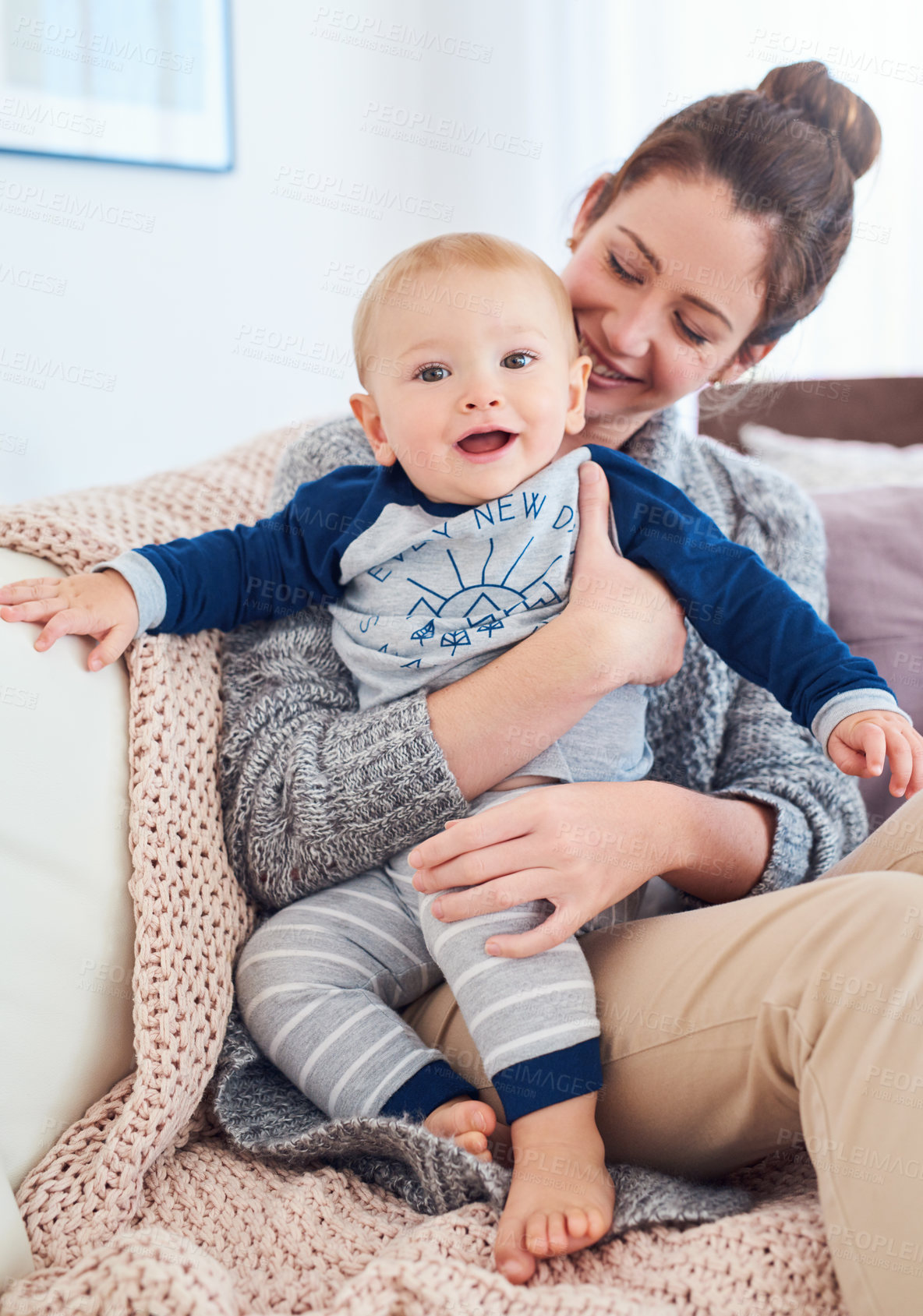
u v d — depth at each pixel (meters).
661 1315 0.58
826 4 2.41
